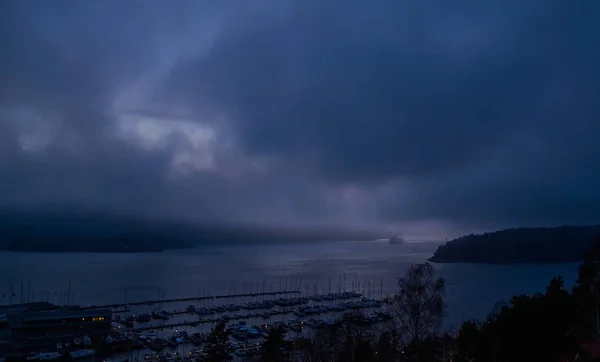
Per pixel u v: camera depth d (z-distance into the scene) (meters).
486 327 44.47
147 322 149.75
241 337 121.81
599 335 40.91
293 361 58.94
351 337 51.78
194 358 101.06
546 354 39.91
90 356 102.94
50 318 106.69
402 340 49.50
